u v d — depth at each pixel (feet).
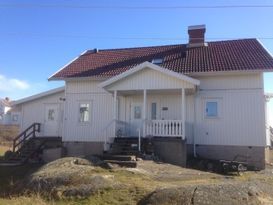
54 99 90.43
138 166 53.98
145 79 70.69
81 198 38.14
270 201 35.58
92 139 80.79
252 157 70.49
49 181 43.21
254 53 76.69
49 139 84.99
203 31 87.76
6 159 78.02
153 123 69.51
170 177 47.60
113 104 78.07
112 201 36.52
